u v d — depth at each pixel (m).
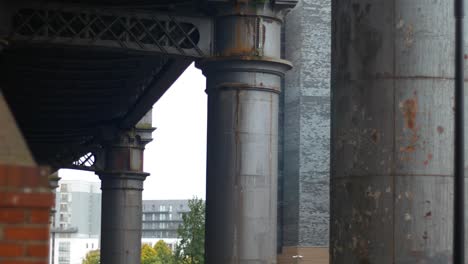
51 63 48.19
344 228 18.19
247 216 35.34
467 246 16.98
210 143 35.94
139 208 68.31
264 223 35.44
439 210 17.45
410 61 17.66
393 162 17.62
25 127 68.31
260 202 35.50
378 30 17.89
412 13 17.69
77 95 56.56
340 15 18.62
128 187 67.88
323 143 96.88
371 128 17.86
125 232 67.50
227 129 35.53
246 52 35.41
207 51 35.72
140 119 62.81
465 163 17.20
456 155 14.73
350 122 18.20
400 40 17.72
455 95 15.02
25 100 57.28
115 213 67.62
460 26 15.12
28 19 34.34
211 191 35.78
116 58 47.16
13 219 6.22
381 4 17.88
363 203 17.86
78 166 69.88
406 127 17.59
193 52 35.72
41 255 6.25
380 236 17.61
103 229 67.94
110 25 35.28
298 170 96.44
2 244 6.19
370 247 17.69
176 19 35.81
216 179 35.66
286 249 97.50
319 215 95.88
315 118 96.88
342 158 18.34
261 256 35.31
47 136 71.31
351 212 18.06
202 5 35.66
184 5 35.69
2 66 48.03
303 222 95.69
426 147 17.53
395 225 17.52
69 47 35.31
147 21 35.75
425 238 17.41
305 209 95.75
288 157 98.69
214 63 35.41
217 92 35.75
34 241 6.24
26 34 34.31
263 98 35.62
